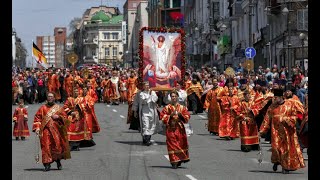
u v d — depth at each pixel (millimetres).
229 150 23547
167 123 19016
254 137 23031
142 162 20312
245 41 69500
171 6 136500
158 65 26875
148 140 24875
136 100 25094
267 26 58781
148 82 25641
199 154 22391
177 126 19016
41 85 52469
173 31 26844
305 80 31500
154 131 24875
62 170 18609
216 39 86625
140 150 23422
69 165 19641
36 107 47219
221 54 78250
